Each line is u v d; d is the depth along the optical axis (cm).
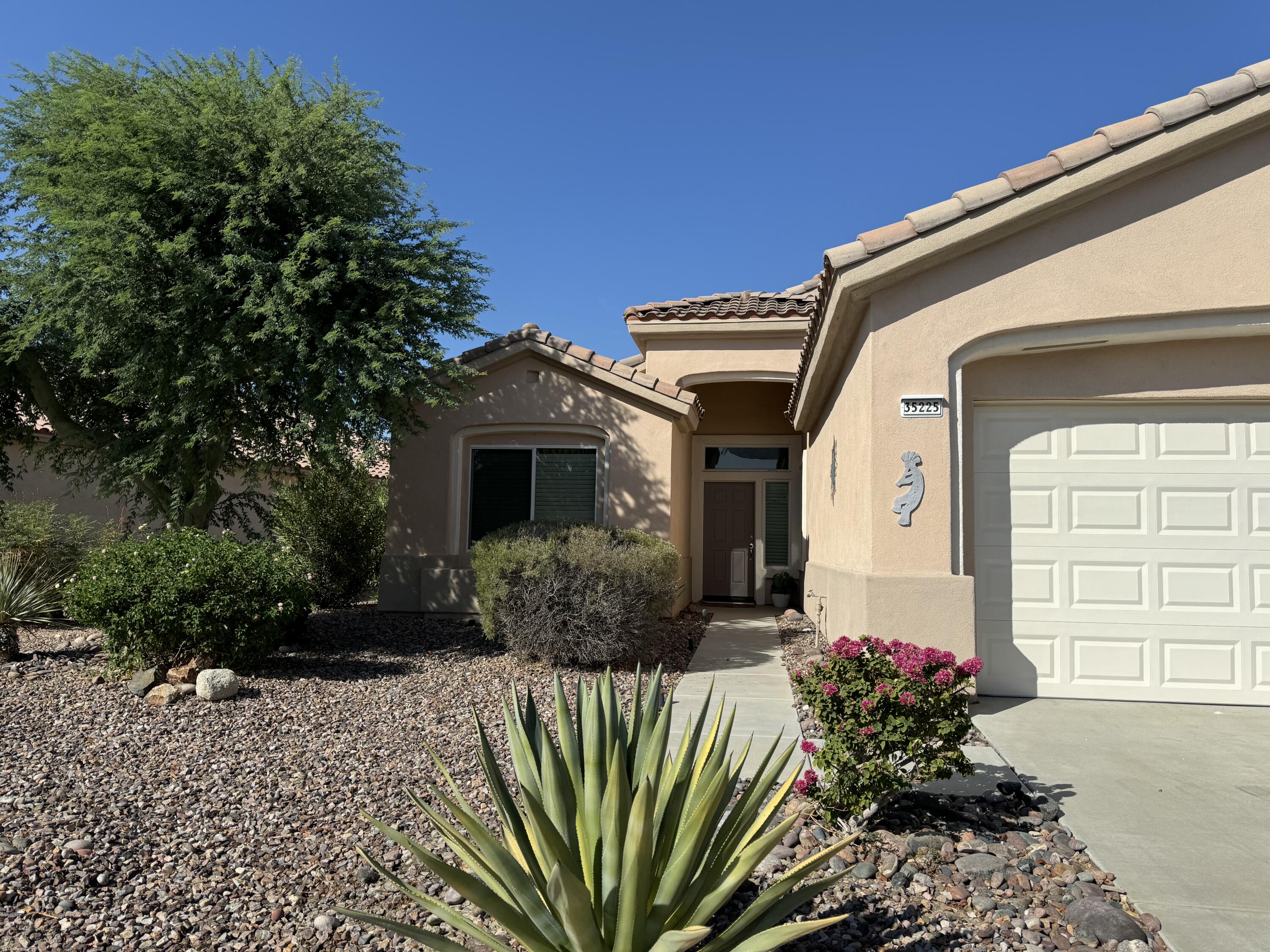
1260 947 315
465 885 225
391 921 247
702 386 1677
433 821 265
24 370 1090
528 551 878
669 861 256
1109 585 718
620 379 1215
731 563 1656
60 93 982
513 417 1255
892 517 696
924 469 695
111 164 887
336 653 938
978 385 732
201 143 905
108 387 1099
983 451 737
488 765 281
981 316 696
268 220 941
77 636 997
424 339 1027
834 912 340
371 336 928
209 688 679
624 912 225
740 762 294
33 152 952
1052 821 439
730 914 337
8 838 396
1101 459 727
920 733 414
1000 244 697
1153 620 712
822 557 1191
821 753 415
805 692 430
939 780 490
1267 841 413
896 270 685
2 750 536
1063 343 695
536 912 241
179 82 952
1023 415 736
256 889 366
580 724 289
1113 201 683
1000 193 662
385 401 1011
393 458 1222
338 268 954
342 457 992
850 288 698
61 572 1152
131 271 868
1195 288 670
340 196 971
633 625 873
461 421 1256
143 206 883
